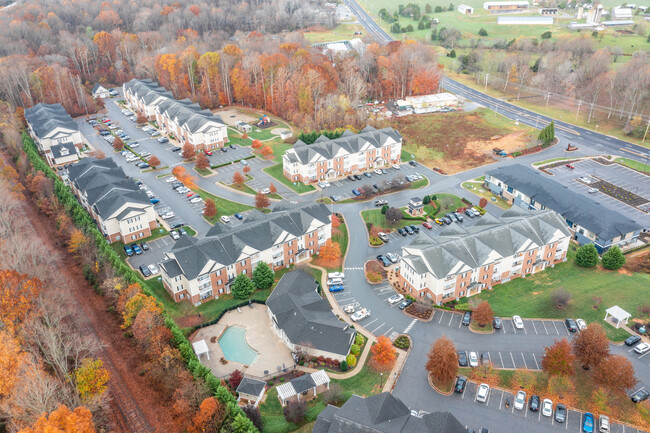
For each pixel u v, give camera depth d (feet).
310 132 647.56
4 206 430.61
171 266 371.15
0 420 272.31
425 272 367.45
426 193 542.16
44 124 636.89
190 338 342.85
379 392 299.58
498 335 343.67
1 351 266.16
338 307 373.20
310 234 429.79
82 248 402.93
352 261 429.38
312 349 322.96
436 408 288.51
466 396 296.30
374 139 592.19
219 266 378.94
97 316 360.07
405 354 327.88
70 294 381.40
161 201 523.29
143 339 314.96
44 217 488.85
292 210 433.07
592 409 285.23
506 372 312.50
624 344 331.16
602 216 447.01
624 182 549.13
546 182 508.12
